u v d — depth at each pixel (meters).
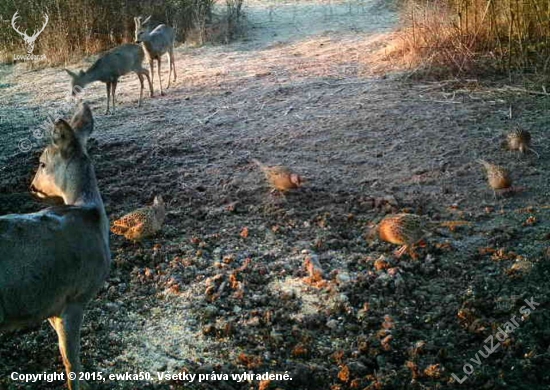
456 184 7.38
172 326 5.26
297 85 11.24
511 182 6.99
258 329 5.17
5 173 8.37
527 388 4.55
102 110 10.89
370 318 5.20
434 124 9.03
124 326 5.27
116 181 7.90
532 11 11.13
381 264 5.87
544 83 10.12
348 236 6.45
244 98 10.84
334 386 4.55
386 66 11.76
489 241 6.20
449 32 11.59
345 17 17.06
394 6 17.23
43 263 3.90
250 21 17.44
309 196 7.22
